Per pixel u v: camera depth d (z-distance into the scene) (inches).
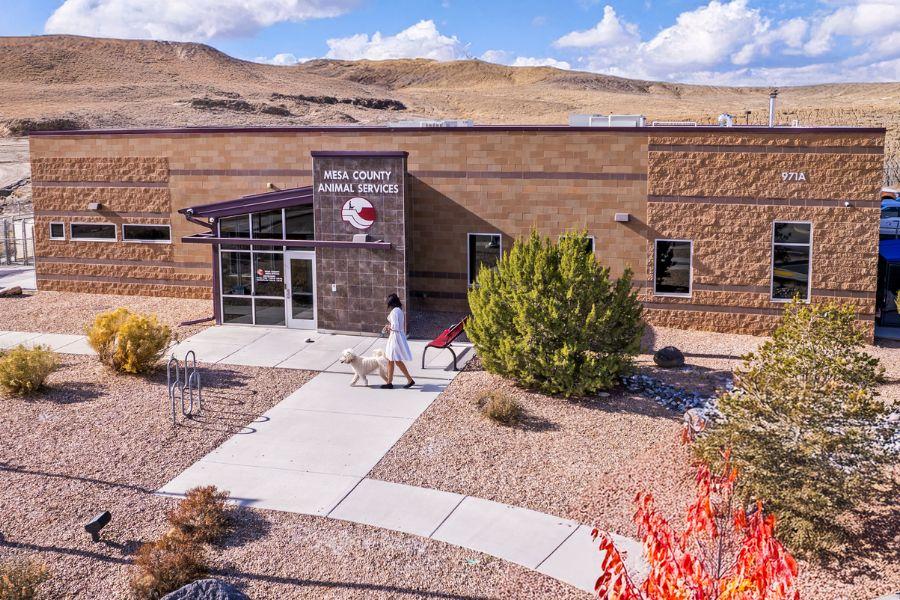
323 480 439.2
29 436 502.0
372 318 776.3
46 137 976.9
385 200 754.8
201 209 799.1
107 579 338.6
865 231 745.6
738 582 209.8
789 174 754.2
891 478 409.7
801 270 770.2
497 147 828.0
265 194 821.9
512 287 603.5
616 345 596.4
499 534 376.5
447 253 863.7
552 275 588.1
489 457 470.9
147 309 906.7
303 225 800.3
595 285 584.1
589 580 335.9
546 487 427.8
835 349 384.8
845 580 331.6
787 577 201.6
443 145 842.8
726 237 780.6
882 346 762.8
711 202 778.8
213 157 917.8
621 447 485.4
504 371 605.0
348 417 542.6
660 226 796.6
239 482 436.8
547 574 340.8
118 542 369.7
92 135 957.2
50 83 6058.1
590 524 385.4
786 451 372.2
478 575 340.2
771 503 371.6
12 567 325.1
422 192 857.5
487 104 7130.9
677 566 218.4
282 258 799.1
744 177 765.9
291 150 891.4
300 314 805.2
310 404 569.9
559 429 518.3
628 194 800.3
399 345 597.3
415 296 884.0
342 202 765.9
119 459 467.2
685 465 452.8
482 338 608.7
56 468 453.7
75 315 878.4
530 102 7145.7
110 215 971.3
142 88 5615.2
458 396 586.9
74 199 981.2
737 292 786.8
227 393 593.6
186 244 949.8
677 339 772.0
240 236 815.7
